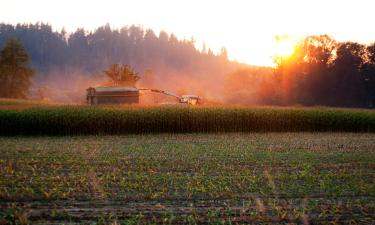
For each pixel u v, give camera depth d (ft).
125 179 46.52
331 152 74.02
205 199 38.22
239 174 50.62
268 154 69.36
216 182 45.47
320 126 134.00
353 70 297.74
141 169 53.06
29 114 109.91
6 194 38.55
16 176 47.57
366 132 133.08
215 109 125.70
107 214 32.99
